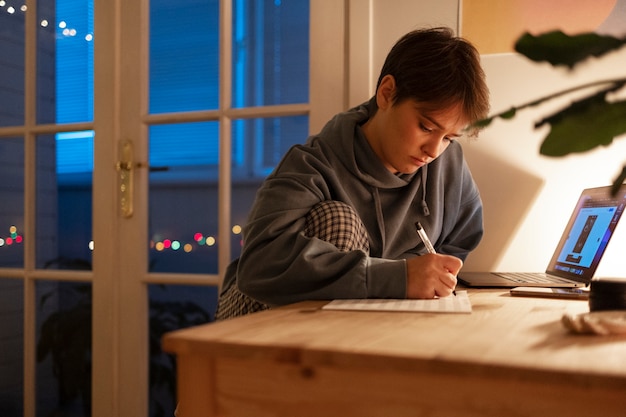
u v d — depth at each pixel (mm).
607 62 1419
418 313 798
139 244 1905
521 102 1491
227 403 590
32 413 2094
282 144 2875
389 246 1325
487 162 1522
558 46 513
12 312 2201
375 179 1291
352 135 1294
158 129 2424
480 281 1241
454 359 492
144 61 1911
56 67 2146
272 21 2703
